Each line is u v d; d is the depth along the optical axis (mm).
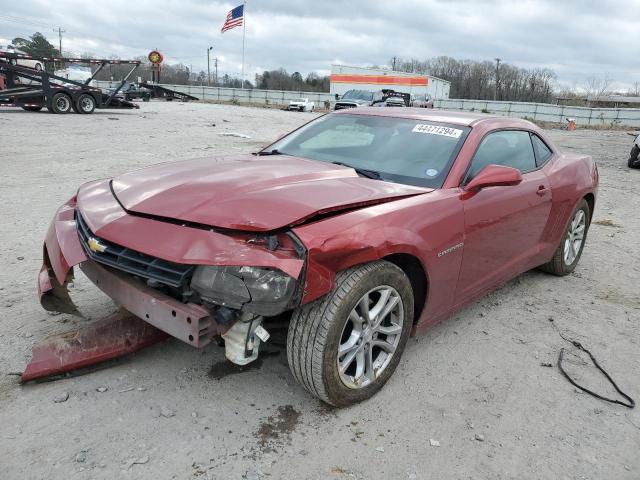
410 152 3588
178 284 2402
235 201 2648
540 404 3021
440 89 58000
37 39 90500
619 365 3520
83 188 3379
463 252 3322
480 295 3812
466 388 3125
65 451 2398
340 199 2758
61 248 2891
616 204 9070
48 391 2818
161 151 11922
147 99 43594
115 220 2734
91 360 3000
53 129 15695
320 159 3717
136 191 2980
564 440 2725
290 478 2336
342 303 2553
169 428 2592
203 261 2346
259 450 2490
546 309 4352
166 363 3154
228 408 2771
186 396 2848
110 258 2664
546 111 48000
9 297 3896
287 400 2875
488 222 3504
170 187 2922
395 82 54094
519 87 91188
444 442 2641
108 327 3176
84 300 3883
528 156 4348
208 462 2391
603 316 4273
